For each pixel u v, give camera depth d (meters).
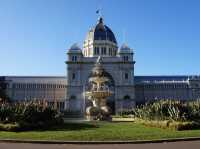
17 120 33.56
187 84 142.12
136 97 141.12
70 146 21.64
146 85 142.25
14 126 30.92
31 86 138.62
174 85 142.00
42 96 137.50
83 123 43.41
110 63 132.50
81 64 130.88
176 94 141.00
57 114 41.78
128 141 23.14
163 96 140.88
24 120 34.06
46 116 37.72
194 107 37.16
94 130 31.02
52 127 35.72
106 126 37.44
